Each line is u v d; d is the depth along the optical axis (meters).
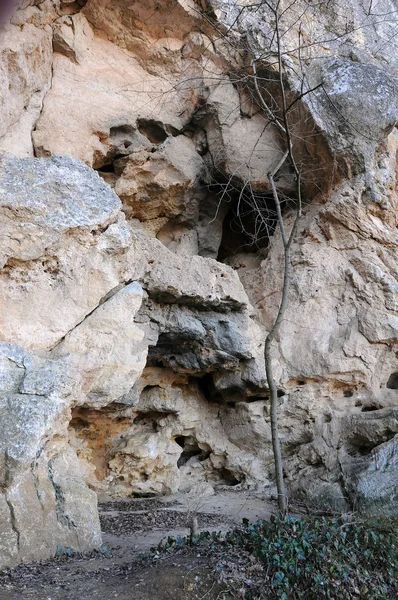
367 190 10.52
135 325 8.38
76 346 7.50
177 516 8.09
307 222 11.02
